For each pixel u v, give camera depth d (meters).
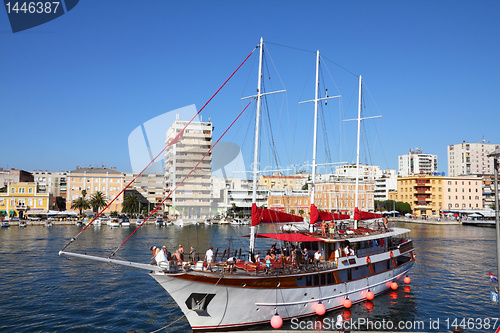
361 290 33.06
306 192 130.88
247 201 153.75
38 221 131.50
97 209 147.50
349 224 40.25
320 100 35.94
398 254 38.06
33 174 192.00
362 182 123.75
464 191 167.62
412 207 173.25
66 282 41.53
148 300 35.00
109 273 46.22
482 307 34.22
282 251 32.06
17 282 41.41
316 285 28.64
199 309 24.50
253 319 25.88
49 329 27.69
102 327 28.20
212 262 26.61
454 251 69.12
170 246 72.69
